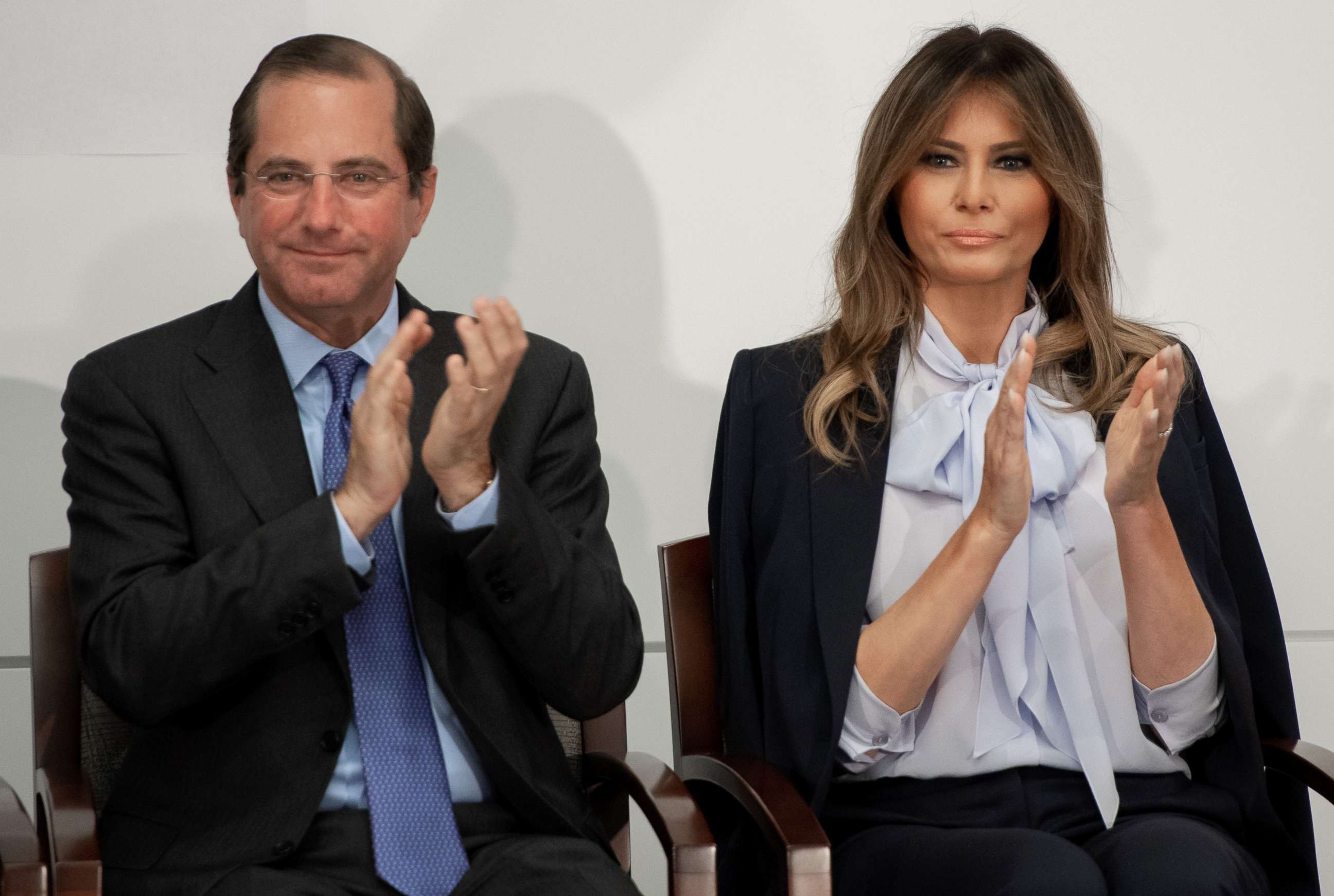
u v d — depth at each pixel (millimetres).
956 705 6477
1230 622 6797
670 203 8320
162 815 5648
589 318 8352
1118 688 6590
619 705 6242
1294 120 8414
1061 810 6383
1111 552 6703
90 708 6246
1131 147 8406
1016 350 6969
